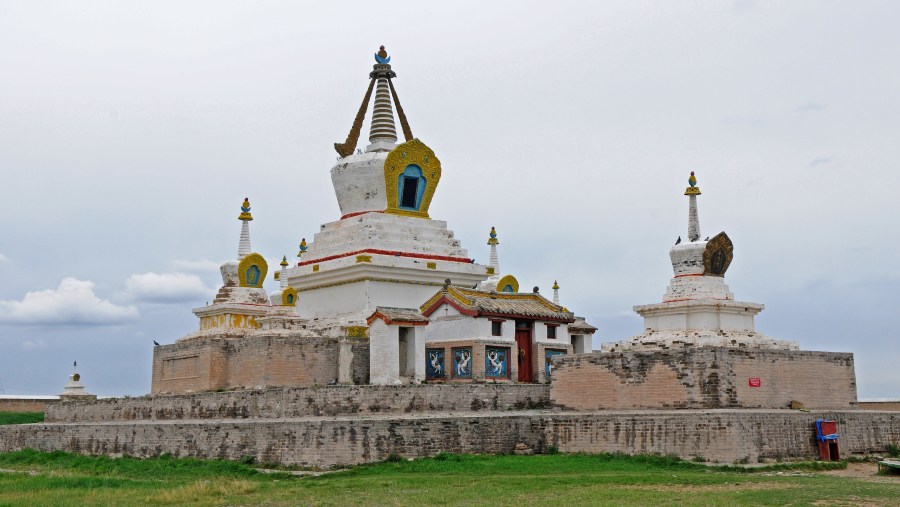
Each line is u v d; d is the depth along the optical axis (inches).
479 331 1982.0
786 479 1414.9
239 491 1373.0
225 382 2164.1
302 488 1398.9
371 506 1213.7
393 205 2288.4
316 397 1786.4
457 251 2321.6
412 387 1813.5
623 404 1785.2
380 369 1939.0
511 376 2010.3
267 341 2042.3
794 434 1641.2
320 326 2182.6
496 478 1450.5
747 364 1715.1
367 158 2303.2
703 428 1589.6
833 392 1830.7
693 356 1699.1
